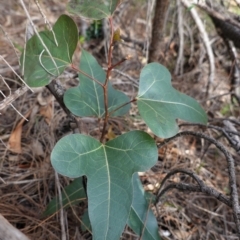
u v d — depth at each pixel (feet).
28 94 1.59
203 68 2.01
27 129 1.48
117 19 2.10
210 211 1.29
